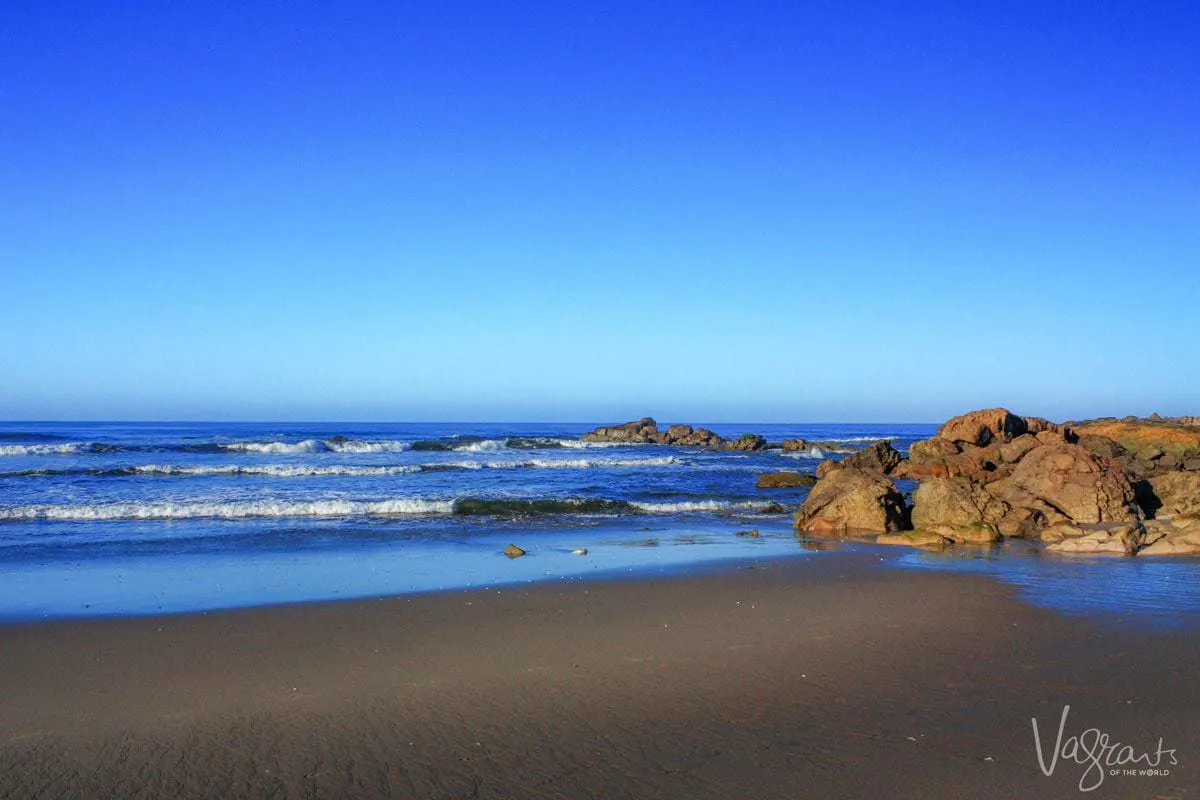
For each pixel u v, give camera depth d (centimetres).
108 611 1231
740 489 3512
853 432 16662
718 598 1320
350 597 1327
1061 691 854
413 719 787
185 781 660
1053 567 1631
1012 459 3675
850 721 775
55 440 6931
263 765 688
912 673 918
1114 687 866
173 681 898
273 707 819
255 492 3027
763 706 817
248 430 11919
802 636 1080
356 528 2170
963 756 698
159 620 1168
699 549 1897
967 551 1861
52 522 2219
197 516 2367
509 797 634
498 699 841
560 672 928
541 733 753
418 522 2303
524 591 1369
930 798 627
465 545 1923
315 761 696
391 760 698
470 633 1100
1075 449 2378
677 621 1165
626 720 782
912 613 1209
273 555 1764
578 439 8731
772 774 667
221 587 1423
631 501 2867
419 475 4016
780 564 1659
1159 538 1908
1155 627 1120
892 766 679
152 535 2012
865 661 965
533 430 14800
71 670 938
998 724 766
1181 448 3588
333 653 1005
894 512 2222
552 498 2778
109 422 17988
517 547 1802
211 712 805
